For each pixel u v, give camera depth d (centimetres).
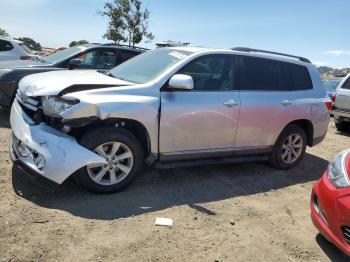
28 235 374
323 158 774
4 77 783
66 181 503
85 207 441
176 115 505
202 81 538
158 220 429
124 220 422
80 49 899
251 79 589
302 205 520
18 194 454
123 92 478
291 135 643
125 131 478
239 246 398
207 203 490
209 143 546
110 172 479
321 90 682
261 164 677
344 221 360
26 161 453
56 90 455
